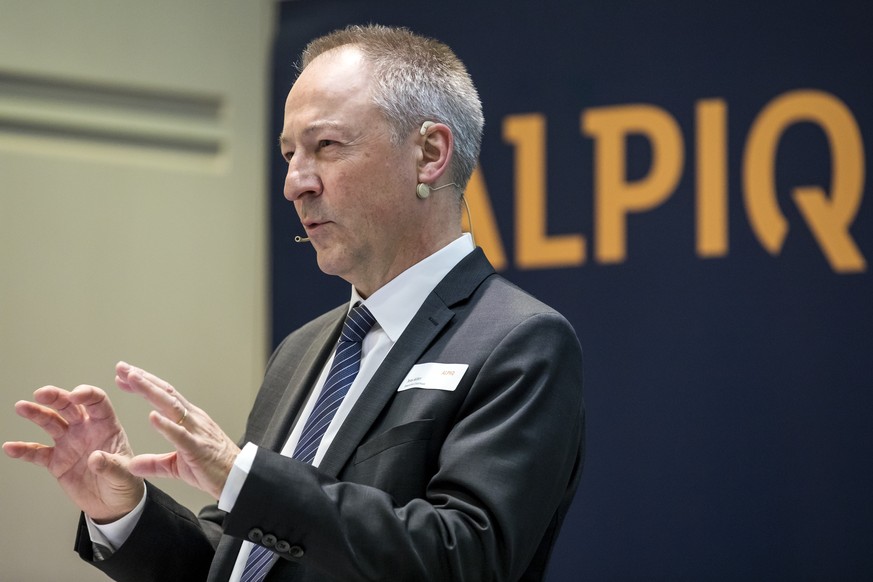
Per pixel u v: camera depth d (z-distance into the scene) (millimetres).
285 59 13359
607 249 12031
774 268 11477
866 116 11367
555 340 5195
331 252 5535
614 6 12273
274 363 6332
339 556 4445
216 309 13188
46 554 12258
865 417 11094
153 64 13141
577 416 5254
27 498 12258
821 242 11367
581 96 12297
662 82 12031
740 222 11625
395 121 5520
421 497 4973
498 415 4961
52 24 12805
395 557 4477
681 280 11758
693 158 11844
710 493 11453
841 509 11086
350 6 13203
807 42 11602
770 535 11242
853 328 11211
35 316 12539
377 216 5484
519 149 12453
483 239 12453
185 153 13289
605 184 12109
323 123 5457
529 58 12523
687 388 11633
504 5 12656
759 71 11719
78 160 12844
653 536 11570
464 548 4582
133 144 13094
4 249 12484
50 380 12523
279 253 13211
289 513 4418
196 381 13039
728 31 11852
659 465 11625
